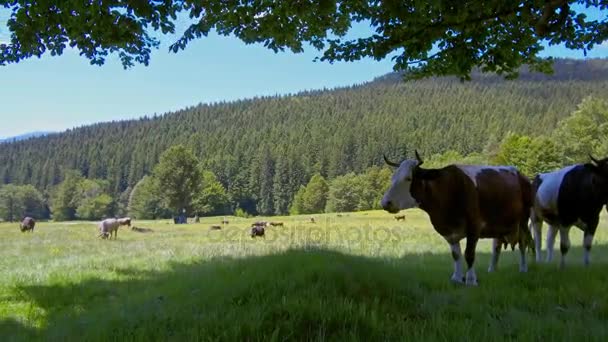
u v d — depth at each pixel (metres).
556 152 69.25
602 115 61.25
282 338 4.11
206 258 12.15
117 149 182.00
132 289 7.68
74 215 126.88
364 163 148.62
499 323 4.42
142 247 18.52
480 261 9.96
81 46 6.71
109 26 6.04
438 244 15.14
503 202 7.23
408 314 4.98
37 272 9.91
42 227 45.66
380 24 6.95
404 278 6.43
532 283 6.54
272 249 12.21
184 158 80.81
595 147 60.03
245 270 6.83
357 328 4.30
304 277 5.66
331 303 4.79
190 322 4.46
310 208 119.56
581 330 4.01
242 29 7.39
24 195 132.12
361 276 5.75
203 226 44.03
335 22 7.56
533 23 5.96
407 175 6.86
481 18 6.05
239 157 150.88
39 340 4.75
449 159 97.62
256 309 4.59
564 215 8.23
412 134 164.12
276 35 7.39
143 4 5.65
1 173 167.88
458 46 6.86
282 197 136.88
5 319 5.87
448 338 3.96
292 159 142.62
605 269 7.22
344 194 112.50
